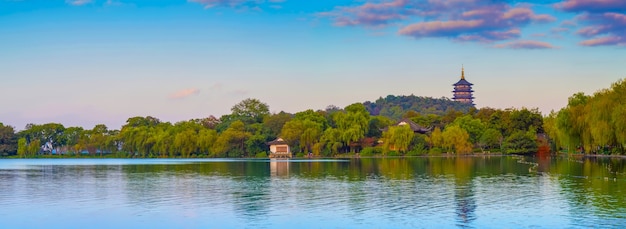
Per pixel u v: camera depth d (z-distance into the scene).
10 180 81.75
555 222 41.06
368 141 198.75
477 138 193.25
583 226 39.59
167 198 56.50
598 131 106.00
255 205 50.75
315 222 42.22
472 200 52.47
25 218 45.06
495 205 49.12
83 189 66.38
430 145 189.25
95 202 53.94
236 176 86.75
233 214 46.00
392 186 66.06
